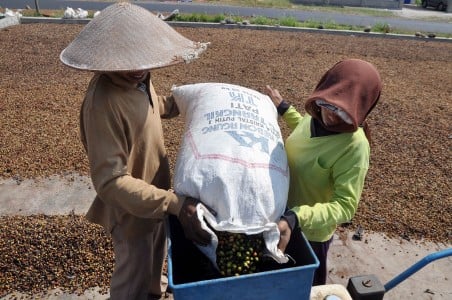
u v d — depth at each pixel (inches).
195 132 70.9
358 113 64.7
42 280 111.7
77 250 120.6
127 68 61.5
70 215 137.5
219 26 445.4
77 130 197.2
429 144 201.9
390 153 191.6
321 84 69.3
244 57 330.3
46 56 310.8
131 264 82.1
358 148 70.0
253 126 70.0
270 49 363.6
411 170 177.8
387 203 154.6
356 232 138.5
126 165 68.3
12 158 171.9
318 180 74.9
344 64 66.2
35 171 163.8
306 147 75.1
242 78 277.3
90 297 107.8
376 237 136.9
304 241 59.5
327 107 64.7
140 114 70.9
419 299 114.0
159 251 96.2
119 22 64.0
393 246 133.5
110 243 123.0
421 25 682.2
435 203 155.6
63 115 211.6
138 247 81.4
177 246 68.8
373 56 367.6
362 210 149.8
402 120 228.8
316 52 364.2
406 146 199.2
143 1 749.9
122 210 77.2
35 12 482.9
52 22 424.2
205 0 829.2
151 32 65.4
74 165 169.3
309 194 77.3
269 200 62.7
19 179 158.2
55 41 353.4
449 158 189.2
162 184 83.9
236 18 486.6
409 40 453.7
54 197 148.6
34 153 176.4
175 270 67.4
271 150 68.5
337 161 71.2
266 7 788.6
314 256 55.4
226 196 60.7
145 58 62.9
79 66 62.1
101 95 65.7
